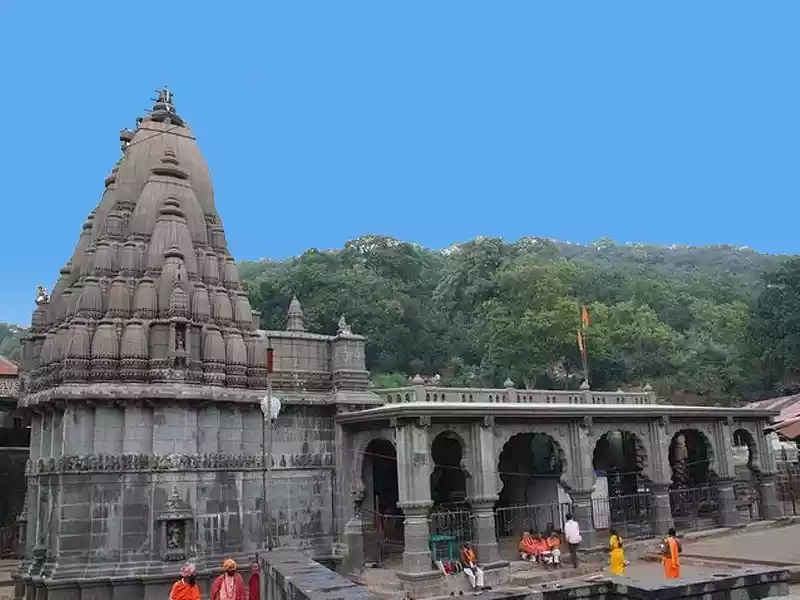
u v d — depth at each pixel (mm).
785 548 23875
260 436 24000
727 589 14344
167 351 22266
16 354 87812
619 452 35906
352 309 72750
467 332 76000
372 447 27297
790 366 61438
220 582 14242
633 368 65688
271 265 113750
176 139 26812
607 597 14680
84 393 21172
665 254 183250
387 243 92938
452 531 25047
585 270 87625
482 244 82000
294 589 11930
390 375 65938
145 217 24344
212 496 22406
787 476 37312
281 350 25188
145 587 20625
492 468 23469
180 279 23016
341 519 24781
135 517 21156
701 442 33531
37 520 23094
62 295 24969
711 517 30391
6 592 28125
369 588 21688
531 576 22500
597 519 29312
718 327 75438
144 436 21719
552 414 24906
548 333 61250
